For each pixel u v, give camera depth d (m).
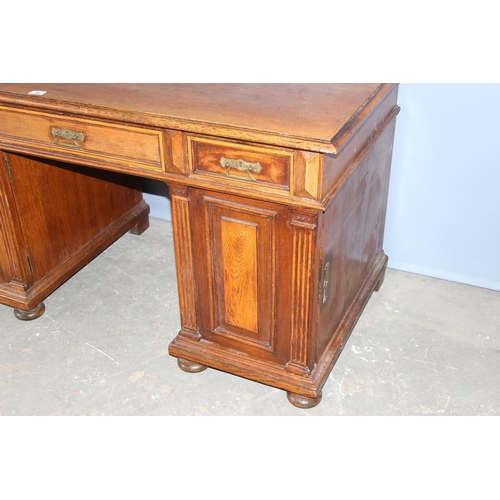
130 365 2.19
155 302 2.47
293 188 1.62
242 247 1.83
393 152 2.37
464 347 2.24
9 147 1.97
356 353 2.22
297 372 1.96
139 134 1.74
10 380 2.14
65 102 1.78
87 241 2.58
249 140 1.59
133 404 2.05
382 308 2.41
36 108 1.84
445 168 2.33
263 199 1.67
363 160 1.93
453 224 2.43
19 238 2.24
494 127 2.20
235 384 2.12
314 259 1.73
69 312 2.42
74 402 2.06
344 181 1.71
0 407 2.04
